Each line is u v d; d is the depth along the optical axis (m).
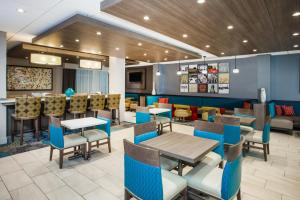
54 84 10.01
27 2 3.08
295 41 4.97
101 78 12.72
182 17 3.29
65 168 3.20
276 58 7.18
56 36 4.57
